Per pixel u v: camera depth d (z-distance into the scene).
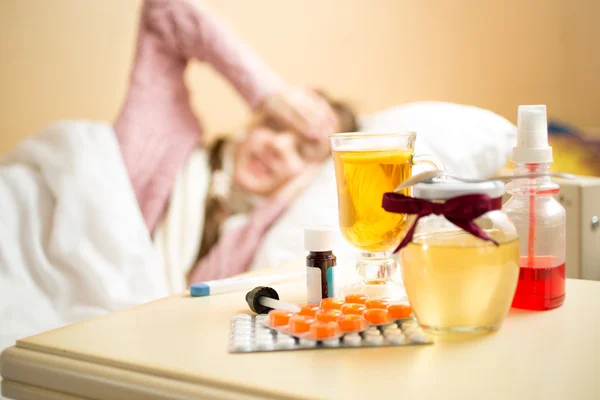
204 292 0.69
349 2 1.79
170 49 1.68
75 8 1.75
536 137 0.59
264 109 1.71
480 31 1.72
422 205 0.50
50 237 1.26
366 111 1.78
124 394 0.47
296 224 1.34
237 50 1.71
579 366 0.45
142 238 1.35
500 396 0.40
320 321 0.53
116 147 1.47
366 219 0.61
